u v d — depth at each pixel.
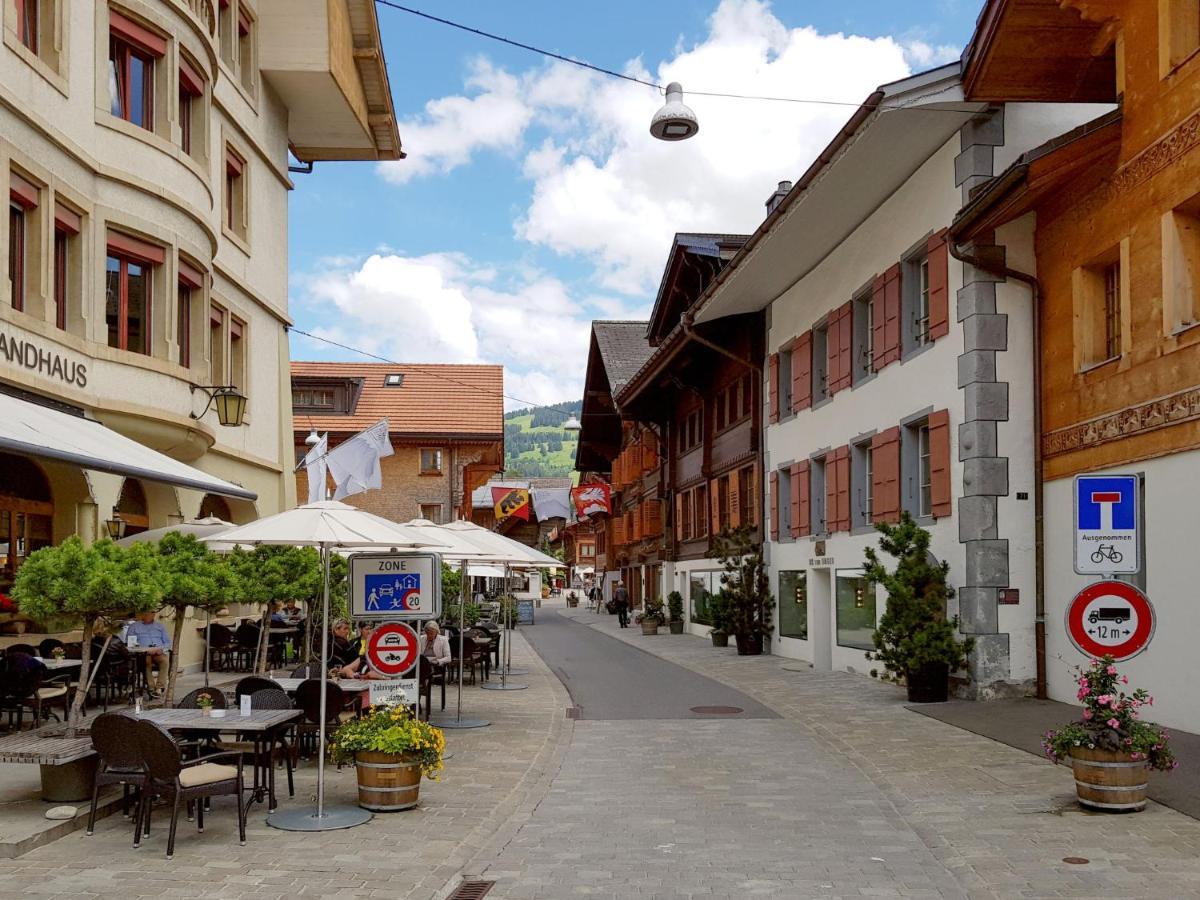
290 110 25.17
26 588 8.06
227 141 20.73
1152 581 11.89
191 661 19.33
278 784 9.40
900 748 11.41
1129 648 7.93
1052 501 14.27
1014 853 7.01
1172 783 8.83
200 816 7.62
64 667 12.68
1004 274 14.72
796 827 7.96
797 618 23.34
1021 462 14.73
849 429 20.00
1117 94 12.77
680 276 32.09
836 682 18.25
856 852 7.22
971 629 14.63
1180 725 11.33
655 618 35.16
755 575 25.72
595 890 6.39
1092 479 7.82
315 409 48.12
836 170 16.89
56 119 13.93
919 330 17.36
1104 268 13.60
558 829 7.91
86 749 7.57
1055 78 14.50
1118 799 8.00
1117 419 12.62
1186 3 11.55
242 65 22.14
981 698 14.45
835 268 20.88
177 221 16.44
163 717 8.32
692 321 26.25
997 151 14.95
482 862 7.02
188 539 10.41
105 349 14.82
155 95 16.47
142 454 10.84
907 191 17.30
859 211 18.91
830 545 20.91
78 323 14.52
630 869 6.84
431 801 8.79
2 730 11.77
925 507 17.16
